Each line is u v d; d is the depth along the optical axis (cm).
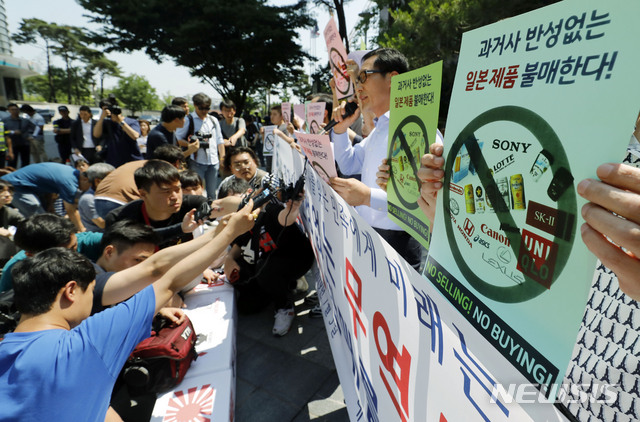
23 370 108
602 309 76
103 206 315
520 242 54
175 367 177
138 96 6444
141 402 199
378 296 103
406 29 613
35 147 934
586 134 43
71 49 5219
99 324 122
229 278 272
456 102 70
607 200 39
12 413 106
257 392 210
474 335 54
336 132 227
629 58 37
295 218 239
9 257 303
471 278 68
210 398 173
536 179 51
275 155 457
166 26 1734
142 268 166
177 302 241
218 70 1873
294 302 303
